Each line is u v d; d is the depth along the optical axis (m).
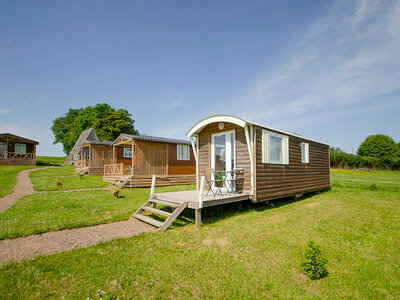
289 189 9.09
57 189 10.68
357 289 2.94
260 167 7.41
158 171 14.21
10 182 12.17
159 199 6.78
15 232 4.48
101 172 19.72
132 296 2.58
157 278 2.97
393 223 6.04
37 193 9.39
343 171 36.91
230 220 6.19
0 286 2.64
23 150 25.69
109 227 5.27
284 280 3.08
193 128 8.62
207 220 6.12
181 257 3.64
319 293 2.83
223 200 6.24
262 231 5.11
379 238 4.88
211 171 8.70
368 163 39.50
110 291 2.64
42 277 2.88
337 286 3.00
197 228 5.31
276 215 6.80
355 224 5.91
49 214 5.98
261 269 3.35
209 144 8.86
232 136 8.13
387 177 26.86
